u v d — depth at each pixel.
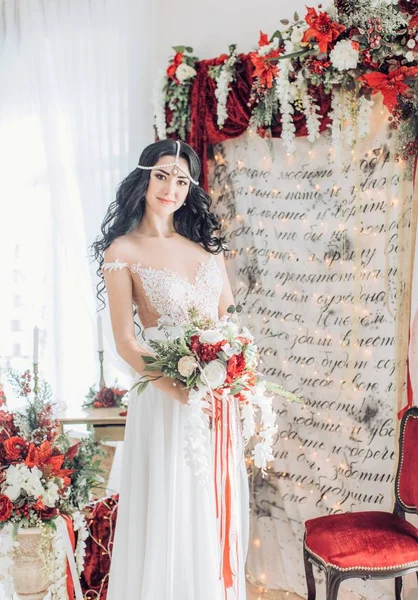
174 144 2.88
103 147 4.07
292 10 3.78
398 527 3.07
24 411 3.13
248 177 3.89
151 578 2.67
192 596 2.71
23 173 4.30
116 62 4.07
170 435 2.73
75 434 4.18
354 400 3.66
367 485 3.63
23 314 4.39
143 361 2.66
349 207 3.64
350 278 3.65
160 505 2.70
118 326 2.76
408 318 3.50
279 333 3.85
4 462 2.91
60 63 4.13
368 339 3.62
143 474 2.78
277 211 3.83
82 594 3.05
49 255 4.24
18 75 4.25
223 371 2.45
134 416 2.82
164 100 3.92
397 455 3.54
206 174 3.86
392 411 3.56
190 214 3.04
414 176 3.44
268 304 3.87
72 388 4.24
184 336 2.54
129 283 2.81
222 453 2.66
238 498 2.84
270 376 3.89
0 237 4.34
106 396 3.92
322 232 3.72
